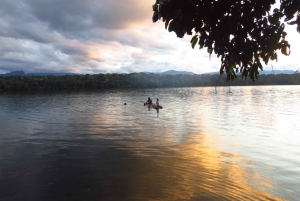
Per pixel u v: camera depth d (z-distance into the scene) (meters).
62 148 13.07
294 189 8.00
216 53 2.60
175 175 9.21
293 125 19.45
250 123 20.61
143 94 71.00
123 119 23.55
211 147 13.07
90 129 18.47
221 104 38.38
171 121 22.03
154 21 2.49
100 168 10.04
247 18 2.51
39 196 7.77
